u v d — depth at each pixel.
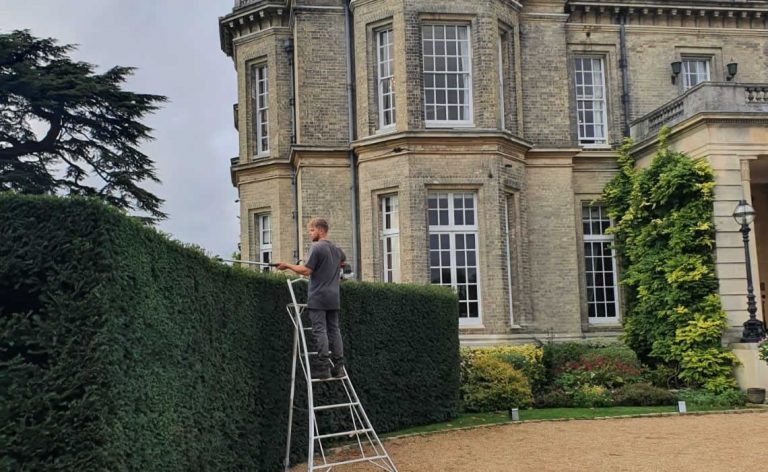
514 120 20.22
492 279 18.56
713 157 18.41
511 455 10.64
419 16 19.00
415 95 18.67
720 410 15.59
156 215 23.41
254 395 9.34
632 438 12.08
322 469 9.85
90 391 5.61
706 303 18.09
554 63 21.25
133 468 6.09
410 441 12.09
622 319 21.34
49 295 5.73
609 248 21.36
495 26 19.45
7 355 5.73
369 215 19.06
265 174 22.30
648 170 19.81
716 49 22.97
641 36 22.64
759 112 18.38
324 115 20.31
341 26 20.66
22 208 5.84
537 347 18.47
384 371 12.95
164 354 6.83
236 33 23.03
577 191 21.64
